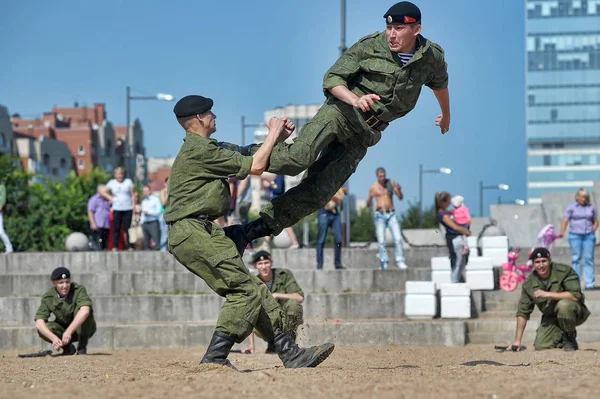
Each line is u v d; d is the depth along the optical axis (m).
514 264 20.36
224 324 8.73
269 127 8.57
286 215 8.80
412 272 21.19
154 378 8.15
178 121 8.82
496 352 15.35
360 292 21.08
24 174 53.66
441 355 15.12
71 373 10.05
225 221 23.39
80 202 53.31
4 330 18.14
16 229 41.16
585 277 20.72
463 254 19.89
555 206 29.77
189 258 8.62
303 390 6.95
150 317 19.83
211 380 7.68
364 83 8.55
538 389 6.93
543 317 15.28
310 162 8.52
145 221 24.33
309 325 17.75
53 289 15.97
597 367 9.23
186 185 8.62
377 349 16.78
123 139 124.12
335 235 22.08
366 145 8.80
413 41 8.48
